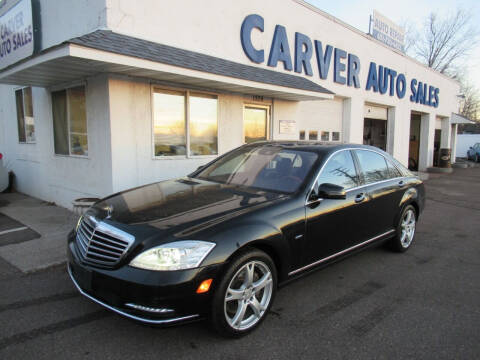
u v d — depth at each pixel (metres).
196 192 3.50
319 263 3.51
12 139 9.38
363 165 4.31
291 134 9.38
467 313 3.30
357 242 4.02
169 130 6.50
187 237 2.53
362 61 12.05
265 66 8.49
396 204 4.67
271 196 3.32
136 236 2.57
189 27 6.70
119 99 5.64
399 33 14.43
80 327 2.87
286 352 2.62
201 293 2.47
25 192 8.98
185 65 5.41
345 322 3.07
